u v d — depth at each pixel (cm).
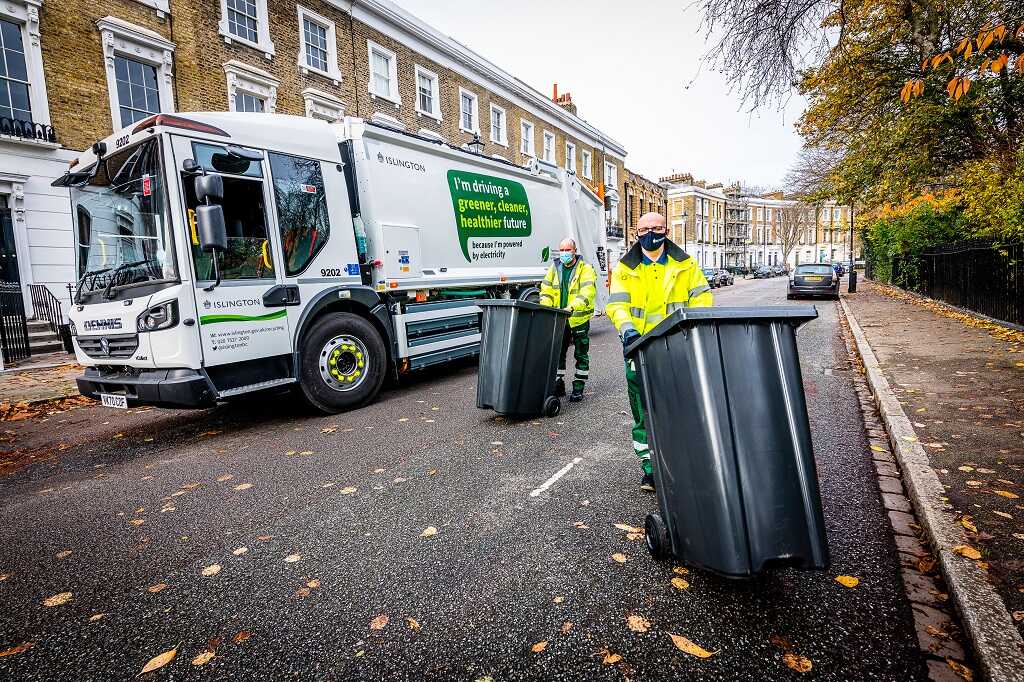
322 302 608
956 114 1417
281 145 584
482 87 2412
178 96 1362
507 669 205
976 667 197
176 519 355
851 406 575
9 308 1097
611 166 3625
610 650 212
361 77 1845
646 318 335
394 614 242
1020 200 909
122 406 542
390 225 693
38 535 339
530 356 545
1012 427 440
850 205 1898
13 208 1113
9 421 660
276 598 259
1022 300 980
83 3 1193
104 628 242
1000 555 253
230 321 527
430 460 446
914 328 1074
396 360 705
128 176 524
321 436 534
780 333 227
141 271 520
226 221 531
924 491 325
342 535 320
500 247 903
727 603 238
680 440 234
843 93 1545
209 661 217
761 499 218
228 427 593
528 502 355
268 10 1562
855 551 279
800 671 197
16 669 216
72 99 1184
